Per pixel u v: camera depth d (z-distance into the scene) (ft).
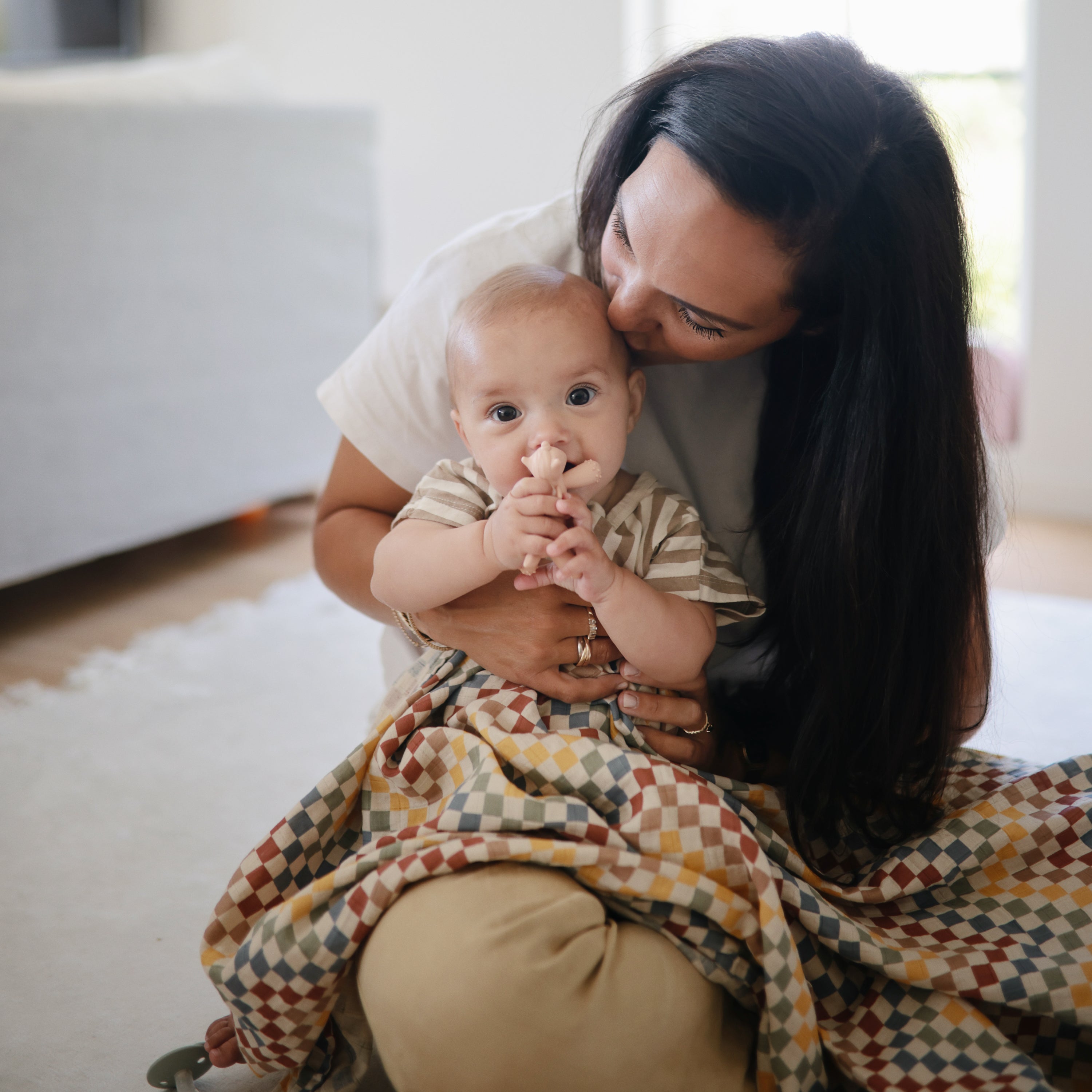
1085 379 8.40
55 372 6.40
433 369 3.26
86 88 7.02
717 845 2.58
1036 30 8.04
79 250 6.43
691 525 2.97
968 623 2.99
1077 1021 2.53
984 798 3.12
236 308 7.60
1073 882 2.80
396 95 10.70
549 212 3.32
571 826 2.56
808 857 3.06
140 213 6.78
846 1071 2.50
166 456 7.23
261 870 2.80
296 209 7.98
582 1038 2.35
